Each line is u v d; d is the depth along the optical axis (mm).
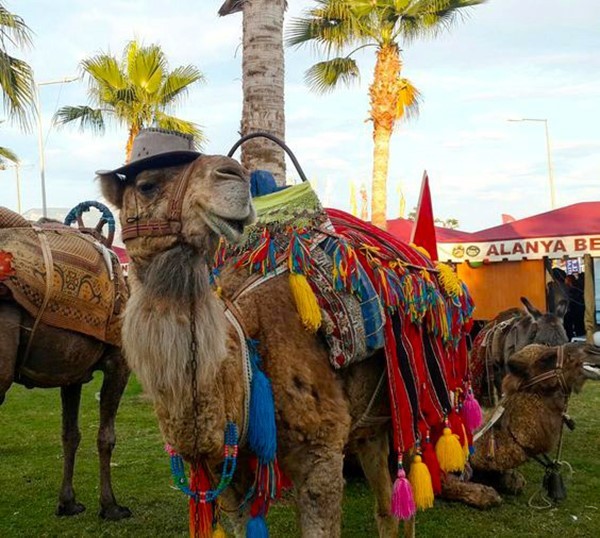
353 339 3527
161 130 3023
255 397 3172
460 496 5883
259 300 3396
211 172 2811
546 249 15039
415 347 4074
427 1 20000
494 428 6020
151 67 23688
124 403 11219
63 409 5879
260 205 3631
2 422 9969
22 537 5406
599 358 5660
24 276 4707
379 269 3873
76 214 5535
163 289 2807
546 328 8023
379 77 21625
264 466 3217
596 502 6000
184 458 3074
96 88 24141
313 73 21391
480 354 8586
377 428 4199
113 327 5250
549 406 5797
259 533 3213
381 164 21938
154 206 2895
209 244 2869
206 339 2848
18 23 13859
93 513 5930
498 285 15602
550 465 6047
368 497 6293
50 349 4945
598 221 15586
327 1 19781
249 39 7355
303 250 3514
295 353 3357
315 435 3338
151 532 5488
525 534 5293
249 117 7367
